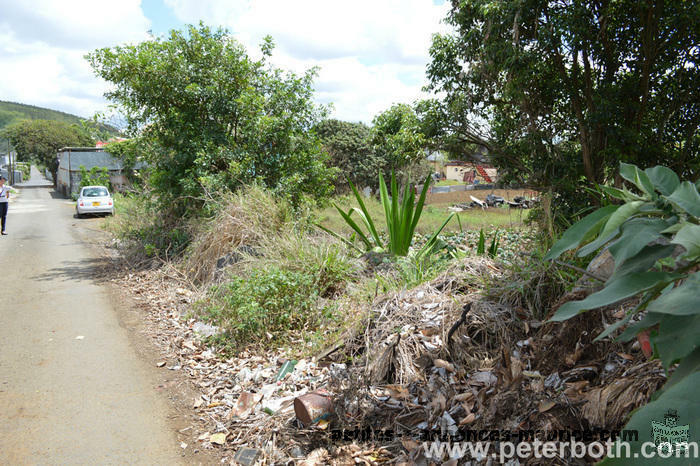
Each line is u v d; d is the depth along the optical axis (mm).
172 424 3553
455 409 3000
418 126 10031
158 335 5473
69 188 37031
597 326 3035
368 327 4262
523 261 4473
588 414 2424
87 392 4066
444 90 9828
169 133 9891
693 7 7344
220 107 9648
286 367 4250
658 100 8586
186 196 9117
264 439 3225
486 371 3322
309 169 9992
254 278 5574
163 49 9758
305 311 5344
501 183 9906
